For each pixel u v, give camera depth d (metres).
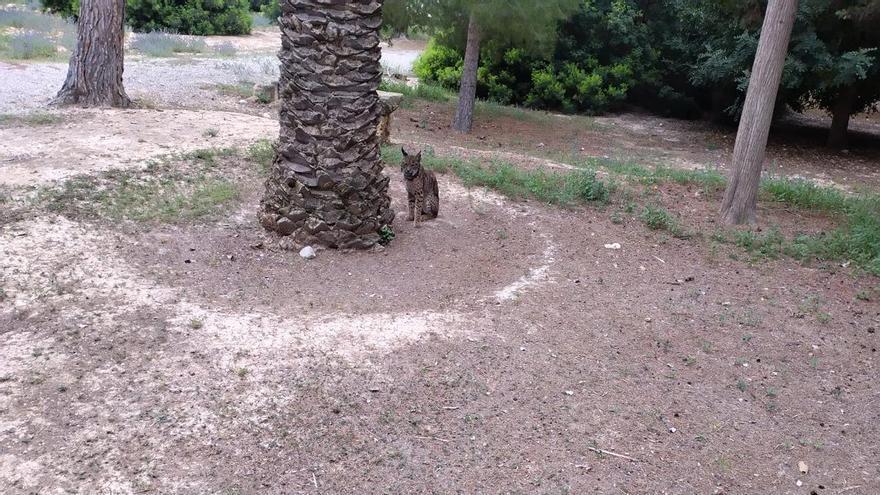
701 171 12.94
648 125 20.36
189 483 3.74
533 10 13.68
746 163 9.13
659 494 4.02
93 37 11.80
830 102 18.64
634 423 4.64
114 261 6.19
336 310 5.79
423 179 8.00
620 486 4.05
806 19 14.78
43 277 5.71
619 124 20.08
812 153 17.03
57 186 7.52
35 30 21.50
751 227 9.18
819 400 5.17
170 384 4.52
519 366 5.16
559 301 6.36
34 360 4.62
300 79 6.57
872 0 13.70
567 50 21.59
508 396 4.79
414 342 5.34
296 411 4.40
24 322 5.06
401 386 4.77
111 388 4.42
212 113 12.22
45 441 3.91
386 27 16.33
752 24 15.83
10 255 5.96
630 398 4.93
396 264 6.91
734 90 20.20
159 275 6.08
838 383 5.42
